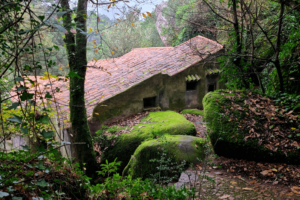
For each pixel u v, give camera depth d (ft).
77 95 18.37
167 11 44.32
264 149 13.41
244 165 13.56
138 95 27.99
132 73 31.63
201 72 32.12
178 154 15.10
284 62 17.76
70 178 8.16
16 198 5.40
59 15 4.72
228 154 14.49
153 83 28.96
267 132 14.17
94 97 27.22
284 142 13.48
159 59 34.19
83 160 19.51
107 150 21.94
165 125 22.29
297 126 14.06
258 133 14.15
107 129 24.04
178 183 12.19
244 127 14.53
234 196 10.69
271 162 13.39
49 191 7.13
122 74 32.27
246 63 19.66
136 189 8.75
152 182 9.73
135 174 16.74
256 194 10.76
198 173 13.23
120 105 26.76
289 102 15.87
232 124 14.78
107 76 33.06
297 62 16.19
